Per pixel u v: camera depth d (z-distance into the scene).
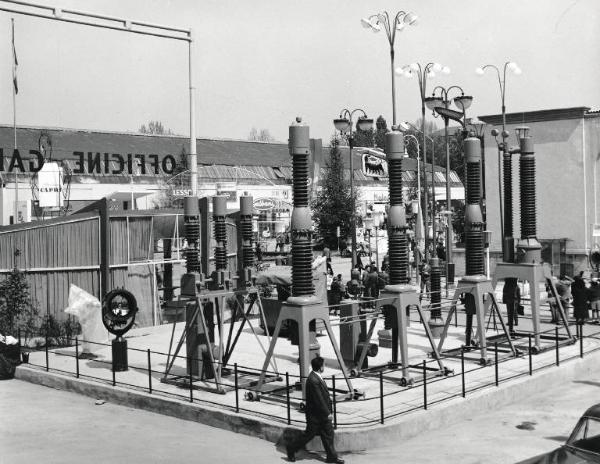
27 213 49.34
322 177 73.88
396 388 17.42
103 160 69.94
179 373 19.98
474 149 20.50
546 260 43.50
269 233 68.12
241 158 80.75
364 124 35.03
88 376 19.91
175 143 79.75
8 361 21.31
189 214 19.22
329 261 45.72
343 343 20.38
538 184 46.31
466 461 13.08
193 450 14.14
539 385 18.52
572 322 27.09
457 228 67.75
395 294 17.83
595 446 10.06
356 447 13.89
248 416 15.31
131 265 28.27
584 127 44.91
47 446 14.55
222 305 18.70
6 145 66.25
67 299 26.61
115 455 13.89
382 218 63.81
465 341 22.95
